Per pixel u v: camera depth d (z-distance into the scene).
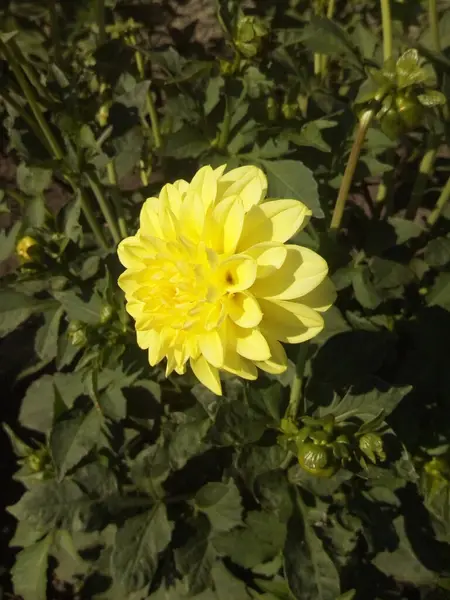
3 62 0.38
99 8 0.39
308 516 0.30
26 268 0.34
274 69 0.38
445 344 0.39
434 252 0.38
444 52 0.38
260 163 0.35
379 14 0.47
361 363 0.32
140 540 0.34
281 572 0.38
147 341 0.24
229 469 0.35
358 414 0.28
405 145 0.47
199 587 0.35
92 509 0.35
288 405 0.30
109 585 0.43
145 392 0.38
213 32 0.54
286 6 0.43
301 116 0.38
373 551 0.36
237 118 0.35
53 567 0.48
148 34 0.47
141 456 0.37
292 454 0.30
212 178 0.22
